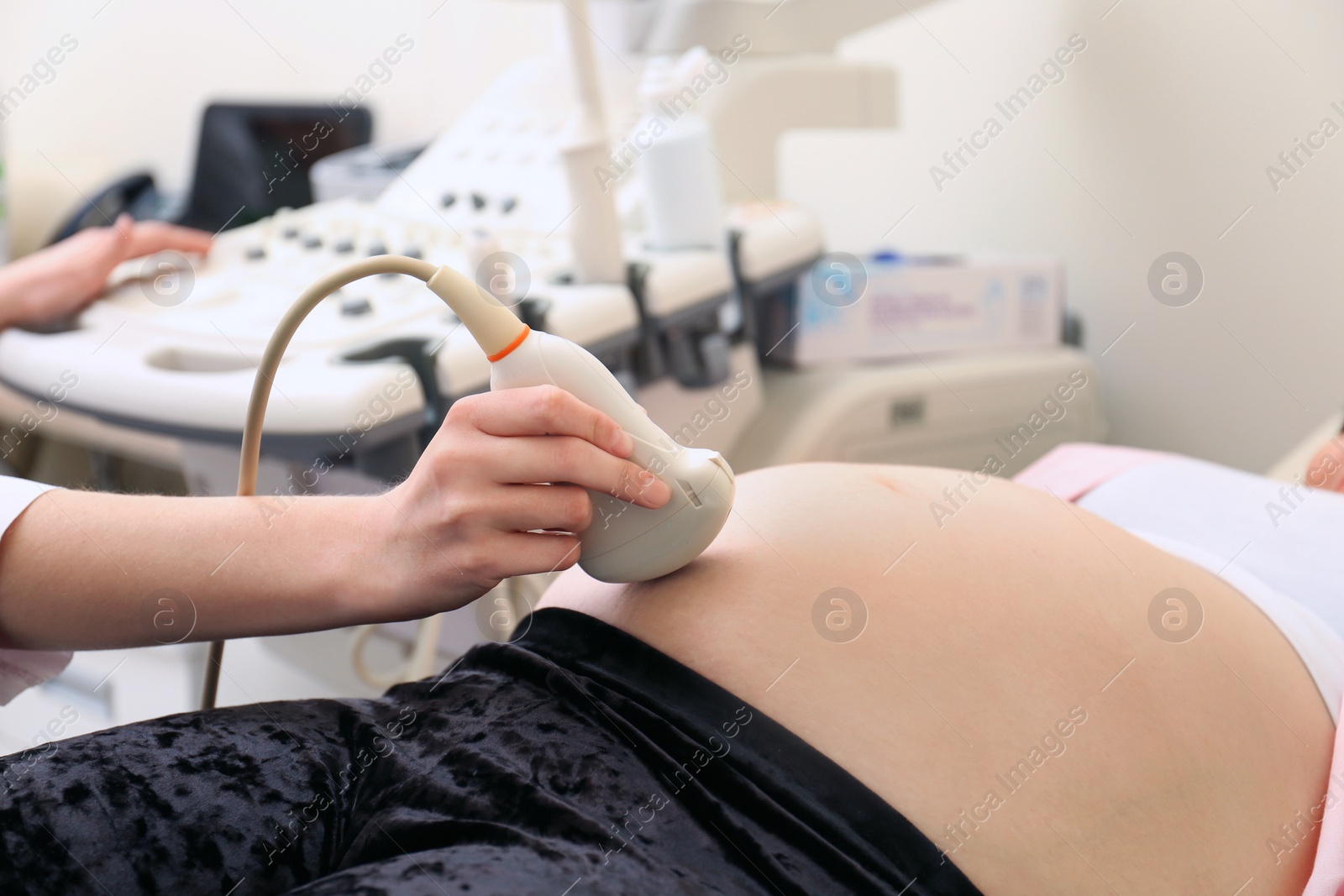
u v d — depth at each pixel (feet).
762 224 4.01
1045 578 1.88
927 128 5.96
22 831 1.34
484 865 1.24
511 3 7.04
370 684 3.30
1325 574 2.39
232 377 2.83
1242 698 1.86
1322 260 4.52
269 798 1.51
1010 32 5.44
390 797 1.48
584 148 3.25
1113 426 5.51
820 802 1.48
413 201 4.39
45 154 8.12
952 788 1.53
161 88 8.29
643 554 1.69
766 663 1.65
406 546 1.65
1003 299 4.64
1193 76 4.81
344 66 7.66
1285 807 1.78
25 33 8.38
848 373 4.42
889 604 1.75
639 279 3.41
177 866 1.38
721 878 1.36
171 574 1.71
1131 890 1.56
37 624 1.74
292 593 1.70
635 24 4.80
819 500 1.99
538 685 1.66
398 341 2.91
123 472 6.48
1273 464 4.89
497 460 1.55
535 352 1.60
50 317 3.49
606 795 1.43
